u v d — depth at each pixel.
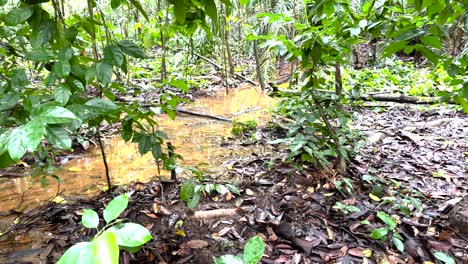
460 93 1.85
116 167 2.47
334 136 2.15
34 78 3.66
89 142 2.88
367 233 1.70
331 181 2.06
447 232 1.71
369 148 2.77
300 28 2.02
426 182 2.24
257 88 5.28
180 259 1.50
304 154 2.13
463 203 1.80
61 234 1.66
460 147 2.84
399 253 1.59
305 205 1.88
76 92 1.34
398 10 1.78
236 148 2.84
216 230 1.69
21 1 1.23
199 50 6.18
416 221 1.81
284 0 4.48
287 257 1.53
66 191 2.11
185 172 2.32
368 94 4.39
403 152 2.72
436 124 3.48
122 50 1.32
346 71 4.99
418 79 5.32
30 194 2.08
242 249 1.57
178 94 4.74
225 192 1.88
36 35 1.22
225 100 4.70
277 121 3.29
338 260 1.52
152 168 2.45
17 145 0.76
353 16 1.84
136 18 5.11
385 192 2.06
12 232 1.69
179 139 3.09
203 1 1.56
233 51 6.79
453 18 1.56
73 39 1.29
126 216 1.74
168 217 1.74
